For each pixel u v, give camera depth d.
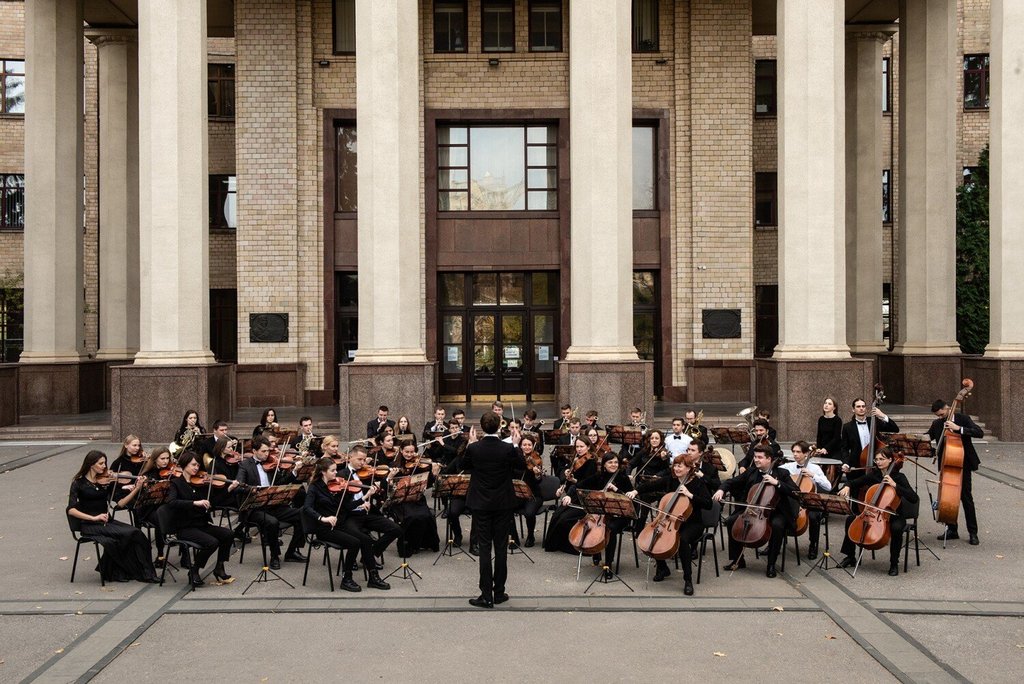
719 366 25.42
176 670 6.95
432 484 11.42
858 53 26.70
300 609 8.44
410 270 19.44
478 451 8.57
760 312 29.52
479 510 8.50
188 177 19.58
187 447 11.65
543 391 26.12
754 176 29.55
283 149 25.12
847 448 11.70
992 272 19.98
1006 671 6.87
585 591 9.03
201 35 19.78
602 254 19.28
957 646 7.42
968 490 10.94
